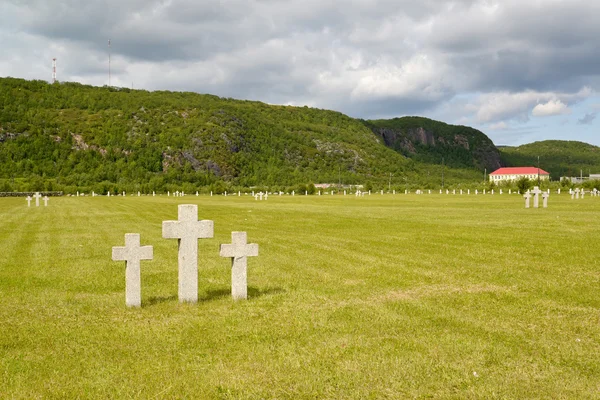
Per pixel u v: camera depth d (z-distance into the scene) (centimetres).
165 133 18412
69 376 656
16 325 886
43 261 1605
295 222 3017
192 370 675
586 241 1930
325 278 1312
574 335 826
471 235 2183
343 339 797
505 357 722
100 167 16025
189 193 12862
